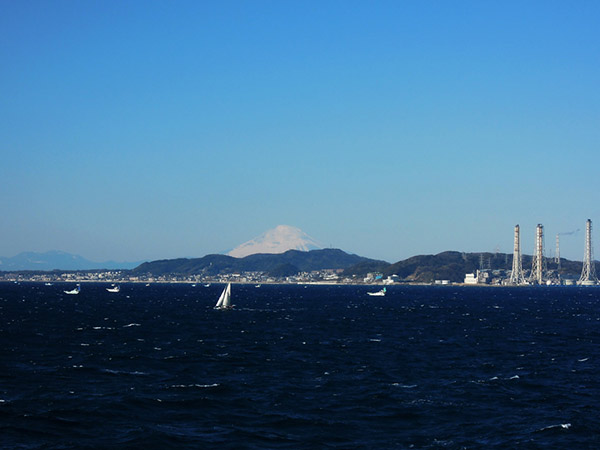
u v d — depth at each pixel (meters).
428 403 50.19
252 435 40.53
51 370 63.84
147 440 38.81
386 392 54.25
